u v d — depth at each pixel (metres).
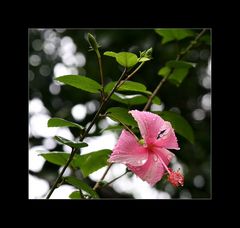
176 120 2.44
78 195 2.31
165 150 2.01
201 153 4.16
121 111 2.17
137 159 1.92
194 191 4.11
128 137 1.95
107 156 2.24
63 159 2.24
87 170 2.29
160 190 4.06
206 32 2.84
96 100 4.20
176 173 1.92
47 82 4.40
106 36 4.13
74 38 4.38
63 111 4.24
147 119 1.98
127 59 2.05
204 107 4.30
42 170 3.86
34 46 4.47
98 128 4.08
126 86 2.17
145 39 4.11
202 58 4.29
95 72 4.19
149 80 4.11
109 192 3.98
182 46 4.03
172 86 4.23
